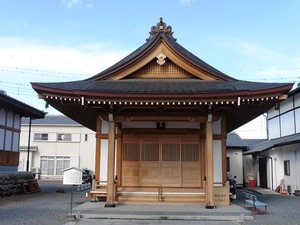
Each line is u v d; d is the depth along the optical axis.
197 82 13.59
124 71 13.79
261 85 12.53
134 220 10.11
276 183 22.78
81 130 37.69
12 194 16.91
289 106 22.73
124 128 13.78
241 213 10.48
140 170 13.59
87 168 36.94
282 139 22.38
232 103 11.19
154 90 11.58
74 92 11.14
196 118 12.12
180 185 13.44
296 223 9.67
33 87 11.25
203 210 10.73
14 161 18.66
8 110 17.80
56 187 23.92
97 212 10.56
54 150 37.38
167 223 9.69
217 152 13.20
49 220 9.86
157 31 15.95
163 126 13.64
